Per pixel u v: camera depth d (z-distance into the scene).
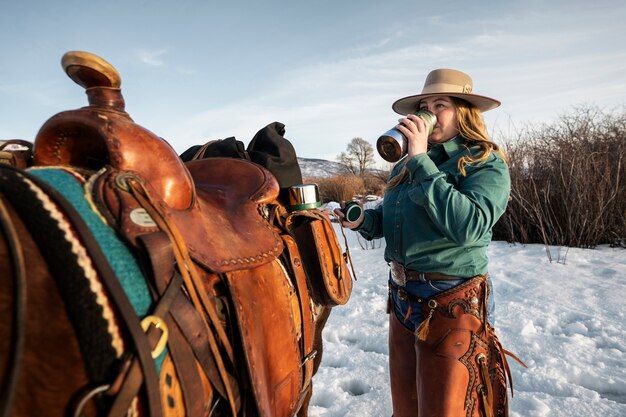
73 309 0.61
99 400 0.64
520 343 3.01
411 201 1.70
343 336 3.48
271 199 1.39
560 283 4.20
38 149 0.86
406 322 1.75
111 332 0.63
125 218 0.74
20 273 0.57
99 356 0.62
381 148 1.60
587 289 3.96
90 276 0.63
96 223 0.71
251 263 1.05
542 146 6.64
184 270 0.80
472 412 1.48
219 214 1.16
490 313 1.71
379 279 5.00
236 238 1.10
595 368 2.62
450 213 1.45
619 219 5.71
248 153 1.69
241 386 0.97
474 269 1.60
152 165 0.87
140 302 0.72
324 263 1.51
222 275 0.96
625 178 5.78
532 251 5.56
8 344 0.56
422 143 1.56
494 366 1.58
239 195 1.36
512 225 6.20
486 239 1.65
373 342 3.32
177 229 0.83
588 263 4.82
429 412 1.50
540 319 3.40
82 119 0.81
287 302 1.24
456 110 1.74
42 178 0.72
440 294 1.59
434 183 1.48
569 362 2.72
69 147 0.86
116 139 0.81
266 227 1.28
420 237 1.63
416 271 1.67
